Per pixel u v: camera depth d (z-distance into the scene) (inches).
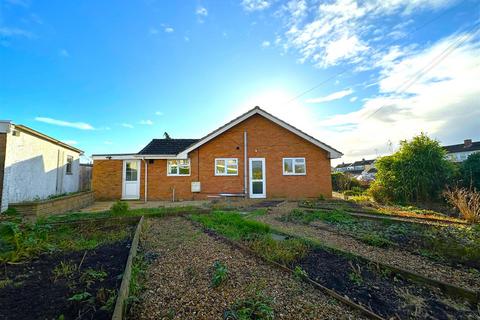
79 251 168.9
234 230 229.8
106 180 548.7
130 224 267.6
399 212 333.4
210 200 521.3
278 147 562.9
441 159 445.1
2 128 321.7
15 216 267.9
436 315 96.3
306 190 554.9
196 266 142.1
